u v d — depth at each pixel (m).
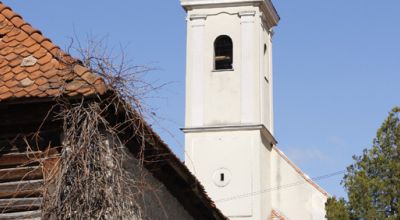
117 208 12.15
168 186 17.59
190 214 19.47
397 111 32.31
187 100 38.88
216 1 39.28
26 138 13.11
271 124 40.59
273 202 38.94
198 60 39.19
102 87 12.37
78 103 12.47
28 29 13.77
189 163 38.00
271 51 41.81
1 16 14.12
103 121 12.38
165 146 15.11
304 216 38.28
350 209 31.19
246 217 37.16
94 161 12.18
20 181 13.05
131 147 14.30
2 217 12.99
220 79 38.88
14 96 12.53
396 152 31.78
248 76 38.66
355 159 32.19
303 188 38.56
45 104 12.80
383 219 30.69
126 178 12.65
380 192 31.14
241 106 38.38
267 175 38.84
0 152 13.18
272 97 41.19
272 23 41.78
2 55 13.34
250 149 37.81
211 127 38.19
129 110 12.84
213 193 37.69
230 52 39.44
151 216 16.56
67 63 12.88
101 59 12.71
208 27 39.47
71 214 11.97
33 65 13.04
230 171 37.75
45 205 12.07
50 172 12.29
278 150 39.59
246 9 39.31
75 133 12.29
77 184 12.03
